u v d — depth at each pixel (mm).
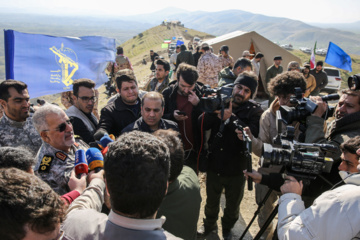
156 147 1139
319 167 1620
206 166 2893
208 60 6895
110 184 1067
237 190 2893
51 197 1050
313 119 1941
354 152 1609
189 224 1704
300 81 2357
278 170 2615
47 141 2104
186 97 3277
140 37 105188
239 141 2689
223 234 3152
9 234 948
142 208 1057
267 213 3195
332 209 1261
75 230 1141
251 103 2943
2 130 2809
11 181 993
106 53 4520
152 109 2650
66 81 3916
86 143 2857
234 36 10961
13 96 2717
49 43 3736
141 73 21438
